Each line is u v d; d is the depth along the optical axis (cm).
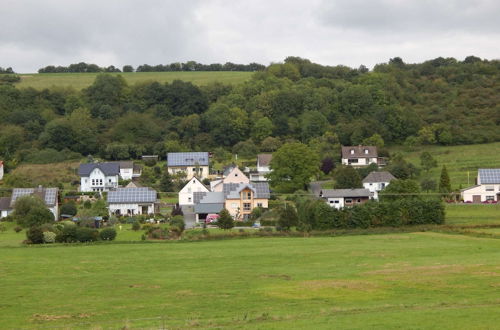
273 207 14612
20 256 9369
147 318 5603
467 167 19300
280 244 10312
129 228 12688
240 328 5109
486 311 5366
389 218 12075
